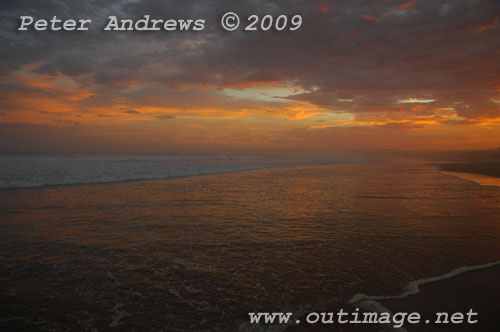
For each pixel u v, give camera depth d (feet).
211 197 42.80
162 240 23.39
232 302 14.26
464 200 41.68
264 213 32.99
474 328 12.40
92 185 52.39
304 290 15.51
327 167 120.47
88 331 11.91
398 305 14.16
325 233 25.63
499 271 18.03
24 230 25.36
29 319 12.66
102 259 19.40
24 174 60.64
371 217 31.42
